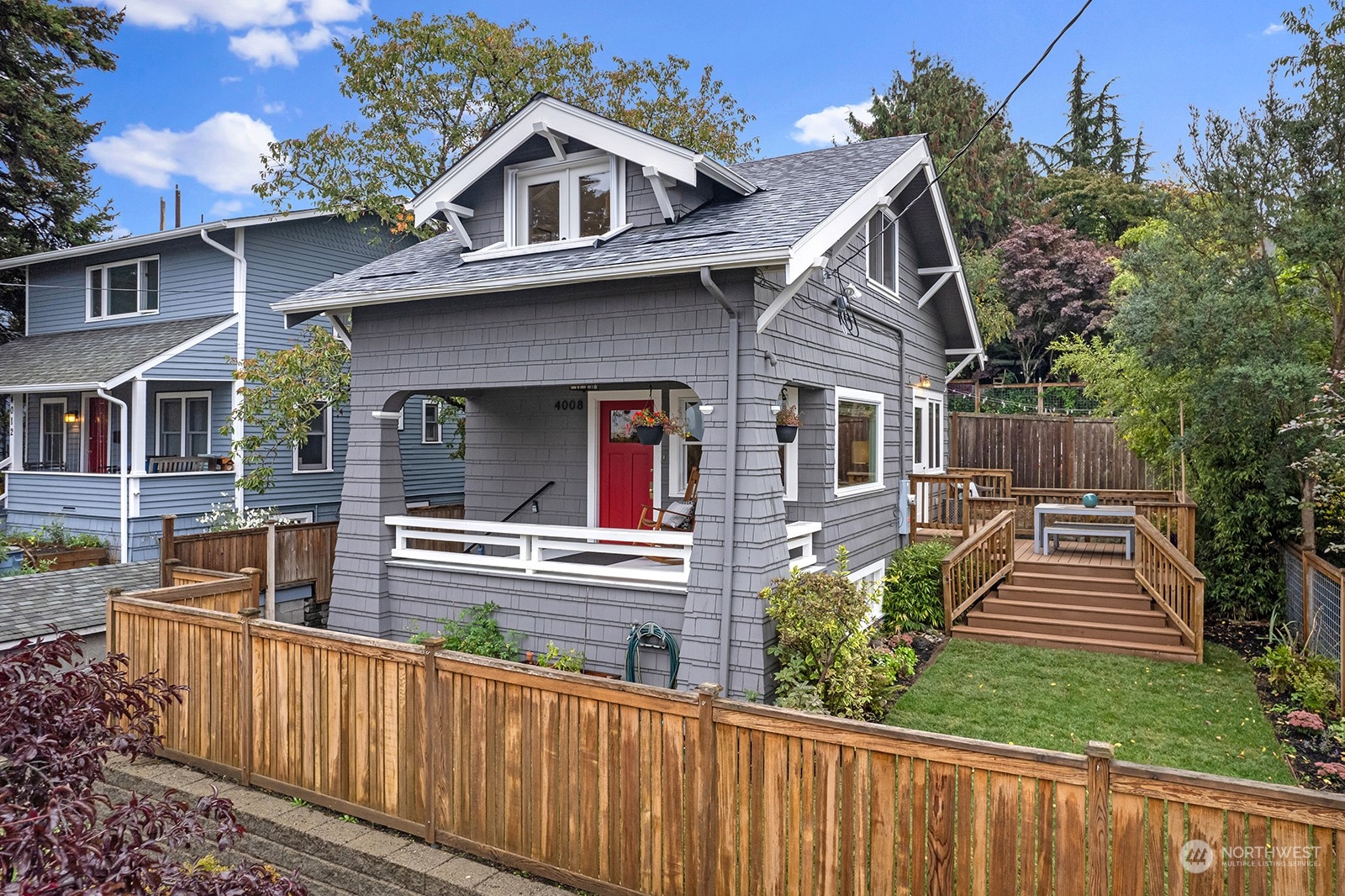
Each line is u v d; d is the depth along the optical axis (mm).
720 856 4555
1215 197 10133
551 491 12297
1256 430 10602
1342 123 9141
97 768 3254
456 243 11086
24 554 13508
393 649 5645
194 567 10914
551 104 8992
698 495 7965
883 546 11891
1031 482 17422
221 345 15523
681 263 7508
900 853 4094
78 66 23250
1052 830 3779
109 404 17156
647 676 8266
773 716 4398
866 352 11164
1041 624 10508
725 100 21734
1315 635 9031
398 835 5637
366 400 10102
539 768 5090
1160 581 10430
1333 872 3287
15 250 22188
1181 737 7332
